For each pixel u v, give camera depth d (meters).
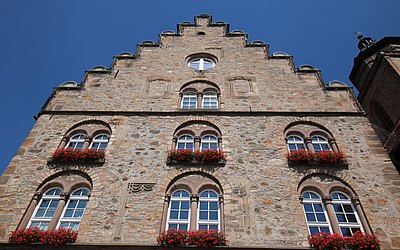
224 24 24.17
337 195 14.23
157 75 20.25
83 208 13.71
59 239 12.07
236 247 11.81
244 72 20.39
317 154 15.27
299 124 17.27
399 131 18.91
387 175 14.55
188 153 15.26
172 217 13.37
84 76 20.05
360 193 13.93
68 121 17.31
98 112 17.72
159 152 15.69
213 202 13.88
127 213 13.20
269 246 12.07
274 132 16.64
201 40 22.98
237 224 12.82
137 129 16.83
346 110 17.86
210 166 14.96
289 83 19.59
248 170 14.80
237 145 15.96
